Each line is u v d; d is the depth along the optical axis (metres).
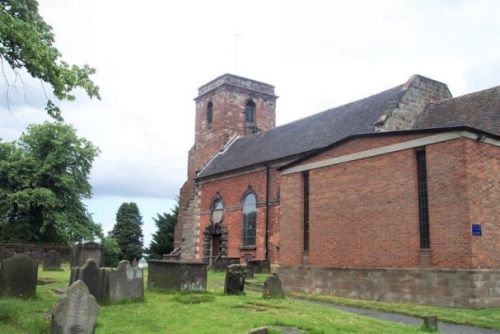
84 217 47.88
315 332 10.64
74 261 25.59
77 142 47.62
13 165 44.12
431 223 17.89
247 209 37.06
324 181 22.53
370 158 20.48
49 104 16.11
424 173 18.58
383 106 30.23
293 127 39.06
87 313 9.19
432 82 30.94
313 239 22.64
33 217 44.47
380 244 19.52
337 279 21.03
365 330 11.46
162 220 63.34
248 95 50.03
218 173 40.53
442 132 17.91
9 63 13.84
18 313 11.31
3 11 12.61
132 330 10.48
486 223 17.19
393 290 18.69
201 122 51.62
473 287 16.27
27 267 14.12
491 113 24.27
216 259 35.22
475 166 17.33
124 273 14.69
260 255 34.50
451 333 12.80
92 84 15.69
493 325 13.63
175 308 13.60
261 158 36.50
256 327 10.73
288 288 23.42
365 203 20.39
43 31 15.95
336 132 31.73
